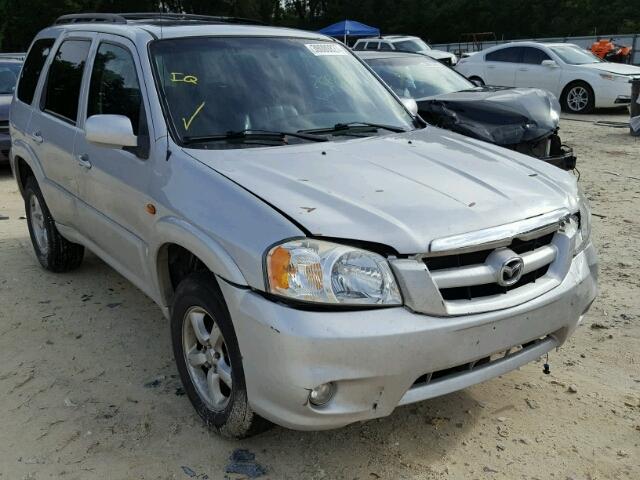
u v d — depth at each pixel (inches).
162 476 111.8
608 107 602.5
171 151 128.7
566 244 119.5
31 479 111.4
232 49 153.4
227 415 114.1
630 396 135.1
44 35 211.0
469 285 104.7
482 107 297.9
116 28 161.3
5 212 293.1
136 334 166.2
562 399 134.3
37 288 197.0
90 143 156.4
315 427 100.2
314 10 2325.3
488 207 111.9
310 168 121.6
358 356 96.3
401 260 100.2
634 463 114.6
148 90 138.9
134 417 129.1
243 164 122.1
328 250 98.4
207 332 120.6
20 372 147.6
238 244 104.0
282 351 96.6
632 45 1190.9
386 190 113.5
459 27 2110.0
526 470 112.8
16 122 212.1
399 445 119.6
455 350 101.7
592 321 169.5
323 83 159.6
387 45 812.6
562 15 2020.2
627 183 328.5
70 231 183.6
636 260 214.2
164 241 123.6
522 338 110.0
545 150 296.4
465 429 124.4
